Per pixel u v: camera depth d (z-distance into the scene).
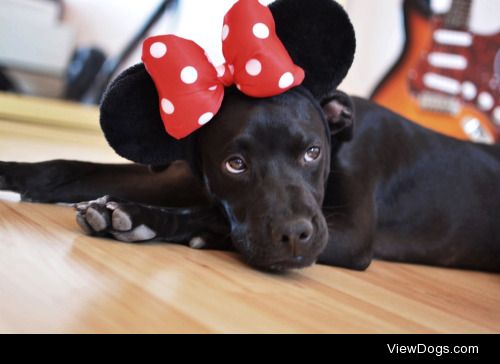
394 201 2.06
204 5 5.21
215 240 1.64
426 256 2.14
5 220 1.56
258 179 1.51
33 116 5.13
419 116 4.56
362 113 2.03
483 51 4.39
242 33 1.51
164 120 1.58
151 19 5.32
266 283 1.37
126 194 1.86
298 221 1.40
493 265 2.25
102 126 1.63
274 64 1.49
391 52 4.67
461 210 2.16
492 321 1.40
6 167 1.79
